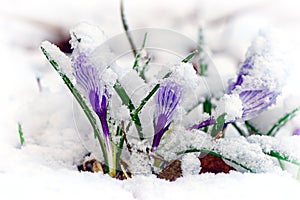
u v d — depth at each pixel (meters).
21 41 0.90
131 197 0.46
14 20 0.97
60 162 0.52
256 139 0.53
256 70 0.52
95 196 0.46
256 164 0.50
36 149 0.53
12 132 0.57
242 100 0.52
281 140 0.52
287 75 0.52
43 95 0.60
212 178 0.49
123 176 0.51
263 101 0.52
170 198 0.46
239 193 0.47
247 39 0.92
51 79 0.74
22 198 0.45
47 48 0.50
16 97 0.63
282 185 0.48
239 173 0.49
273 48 0.52
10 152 0.52
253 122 0.57
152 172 0.51
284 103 0.57
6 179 0.47
